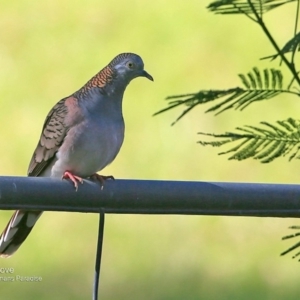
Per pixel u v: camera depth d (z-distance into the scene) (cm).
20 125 1608
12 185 537
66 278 1241
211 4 554
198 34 1853
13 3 1981
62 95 1702
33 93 1708
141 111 1630
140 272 1261
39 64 1789
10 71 1770
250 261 1270
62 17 1933
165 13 1922
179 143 1534
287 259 1263
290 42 543
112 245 1297
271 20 1831
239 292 1230
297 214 562
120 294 1231
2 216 1361
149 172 1488
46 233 1309
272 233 1308
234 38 1827
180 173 1488
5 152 1538
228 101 551
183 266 1268
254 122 1568
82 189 546
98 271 571
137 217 1328
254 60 1759
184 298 1229
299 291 1216
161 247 1299
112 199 550
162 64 1780
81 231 1312
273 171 1468
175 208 557
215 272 1256
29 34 1881
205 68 1753
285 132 552
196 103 554
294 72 550
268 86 549
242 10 555
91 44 1845
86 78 1748
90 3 1969
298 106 1581
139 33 1875
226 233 1312
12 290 1220
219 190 555
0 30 1898
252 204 559
